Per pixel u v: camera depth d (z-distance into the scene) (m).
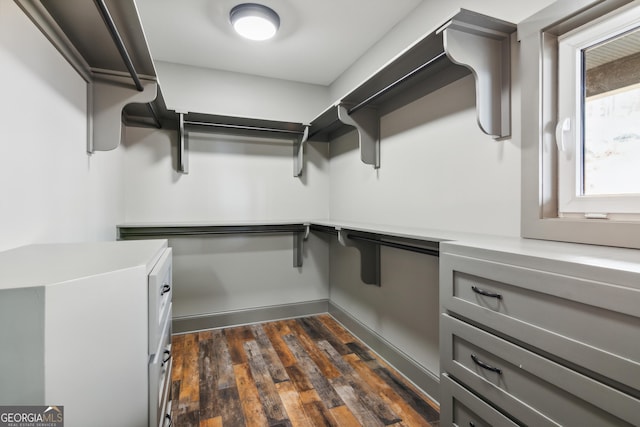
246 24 1.81
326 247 2.99
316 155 2.97
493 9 1.30
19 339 0.50
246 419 1.48
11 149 0.84
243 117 2.33
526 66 1.15
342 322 2.67
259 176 2.79
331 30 2.02
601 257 0.74
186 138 2.54
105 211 1.77
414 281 1.82
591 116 1.02
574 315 0.68
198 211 2.59
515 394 0.82
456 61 1.16
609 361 0.62
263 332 2.53
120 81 1.51
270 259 2.81
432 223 1.68
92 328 0.57
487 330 0.90
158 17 1.86
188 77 2.52
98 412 0.59
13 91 0.85
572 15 1.00
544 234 1.11
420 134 1.76
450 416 1.04
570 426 0.70
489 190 1.34
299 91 2.87
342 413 1.52
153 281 0.71
